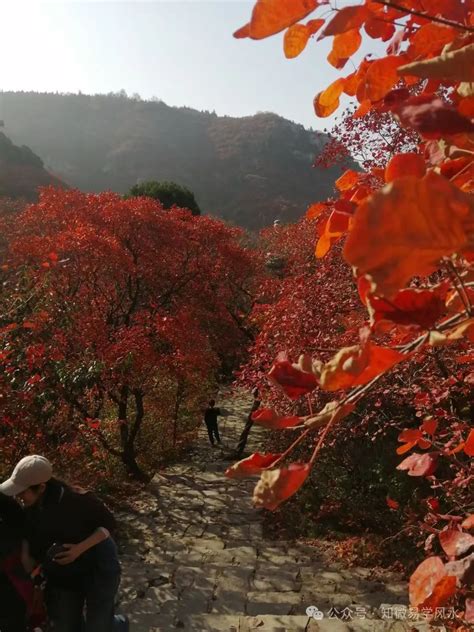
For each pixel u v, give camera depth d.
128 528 7.52
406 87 0.70
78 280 9.02
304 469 0.60
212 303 11.09
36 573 2.48
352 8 0.57
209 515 7.95
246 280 12.59
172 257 10.56
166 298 10.75
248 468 0.69
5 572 2.36
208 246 11.23
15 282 8.09
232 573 5.90
